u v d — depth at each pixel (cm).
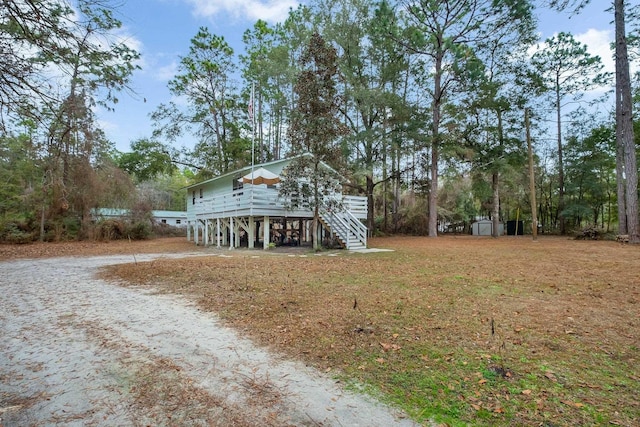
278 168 1886
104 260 1187
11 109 315
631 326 399
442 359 323
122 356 347
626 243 1520
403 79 2448
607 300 514
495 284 646
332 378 293
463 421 227
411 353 338
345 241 1461
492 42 2050
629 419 223
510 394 259
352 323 430
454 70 1992
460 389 268
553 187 3008
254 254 1281
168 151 3070
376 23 2038
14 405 258
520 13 1791
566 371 294
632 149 1487
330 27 2195
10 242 1870
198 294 614
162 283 723
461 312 467
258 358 338
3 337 404
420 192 2805
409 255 1177
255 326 433
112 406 255
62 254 1421
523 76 2161
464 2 1906
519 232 2844
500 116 2234
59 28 298
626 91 1495
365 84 2327
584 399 249
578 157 2556
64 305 551
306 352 349
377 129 2197
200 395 269
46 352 359
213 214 1834
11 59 296
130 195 2369
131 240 2306
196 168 3250
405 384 279
